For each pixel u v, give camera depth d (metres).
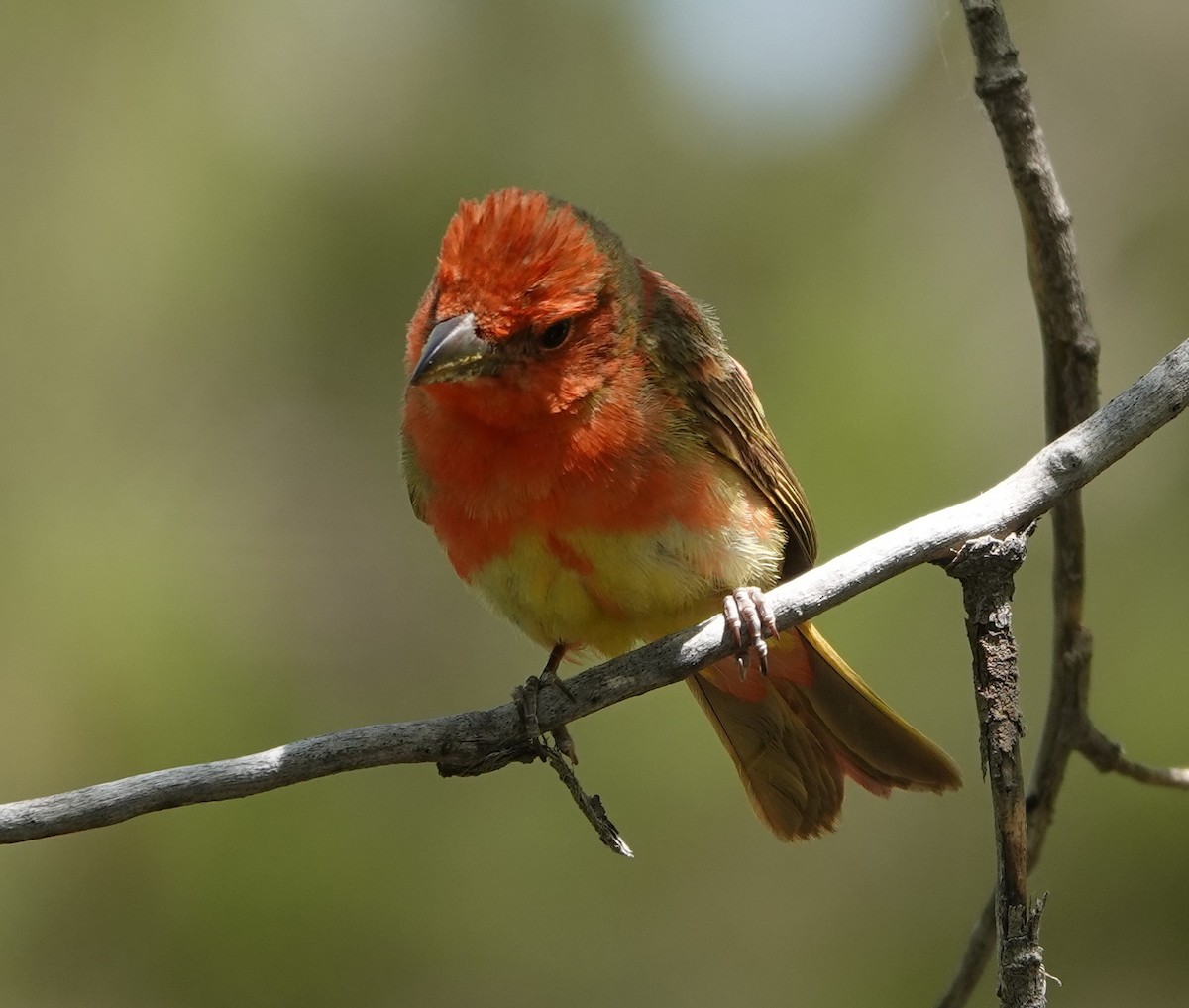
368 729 7.29
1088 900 12.63
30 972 12.30
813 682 9.43
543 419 8.16
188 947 12.32
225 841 12.45
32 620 13.31
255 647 14.04
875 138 15.15
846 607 13.04
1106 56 15.76
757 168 15.01
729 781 13.01
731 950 12.68
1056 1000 12.52
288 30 14.99
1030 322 14.17
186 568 14.09
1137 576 13.20
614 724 13.14
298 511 15.01
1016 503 7.26
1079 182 15.46
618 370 8.34
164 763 12.80
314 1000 12.27
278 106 14.94
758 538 8.78
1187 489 13.34
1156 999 12.40
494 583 8.66
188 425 14.98
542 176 14.80
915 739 9.34
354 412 15.14
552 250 8.12
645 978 12.55
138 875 12.50
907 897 13.12
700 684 9.68
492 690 15.07
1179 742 12.63
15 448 14.52
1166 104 15.53
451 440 8.31
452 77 14.97
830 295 14.38
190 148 14.81
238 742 13.13
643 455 8.30
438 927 12.48
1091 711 12.88
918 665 12.95
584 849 12.86
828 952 12.94
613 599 8.52
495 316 8.05
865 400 13.43
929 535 7.29
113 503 14.46
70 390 14.78
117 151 14.88
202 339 14.98
